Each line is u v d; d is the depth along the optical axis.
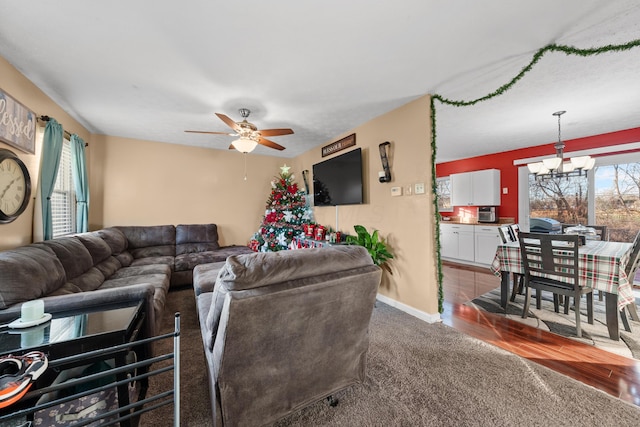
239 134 2.74
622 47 1.67
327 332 1.29
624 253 2.16
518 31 1.66
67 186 3.06
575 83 2.33
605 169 3.89
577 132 3.77
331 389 1.39
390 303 3.00
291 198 4.66
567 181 4.23
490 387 1.56
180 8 1.45
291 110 2.95
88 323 1.26
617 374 1.67
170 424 1.33
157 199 4.27
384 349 2.00
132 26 1.60
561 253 2.30
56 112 2.70
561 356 1.88
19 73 2.09
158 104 2.75
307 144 4.47
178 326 0.94
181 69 2.09
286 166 5.02
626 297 2.04
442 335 2.23
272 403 1.20
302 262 1.17
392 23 1.58
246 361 1.10
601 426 1.27
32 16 1.50
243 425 1.13
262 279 1.06
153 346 1.88
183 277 3.54
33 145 2.23
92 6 1.43
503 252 2.73
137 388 1.55
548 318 2.54
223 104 2.76
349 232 3.72
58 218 2.90
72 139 2.92
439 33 1.67
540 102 2.73
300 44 1.78
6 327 1.18
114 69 2.08
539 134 3.86
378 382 1.62
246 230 5.14
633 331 2.22
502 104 2.78
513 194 4.83
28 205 2.20
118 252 3.28
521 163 4.70
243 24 1.58
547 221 4.34
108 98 2.60
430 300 2.54
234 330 1.00
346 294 1.26
